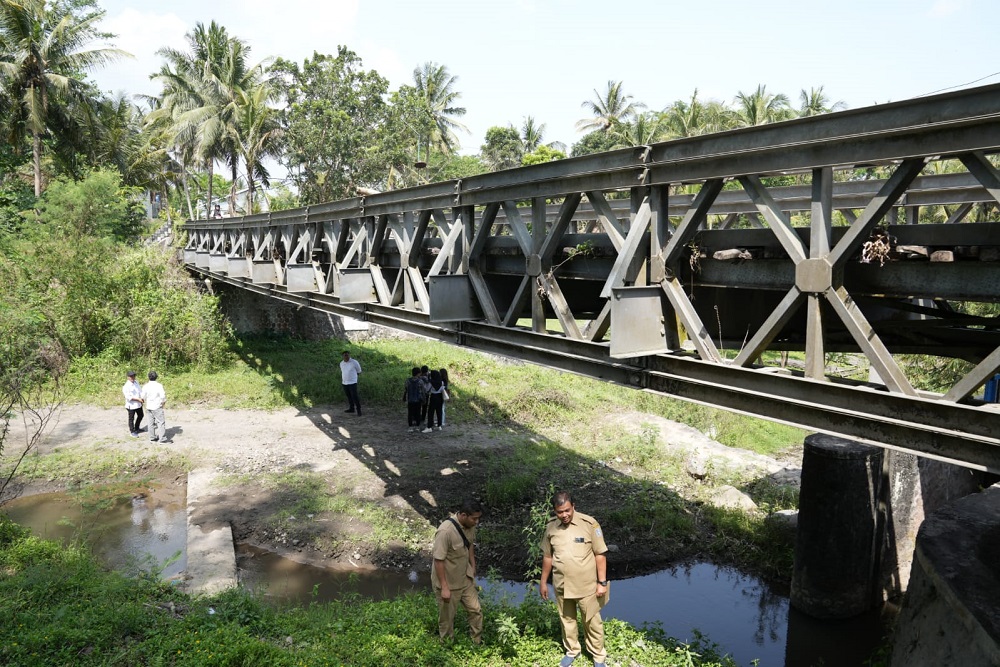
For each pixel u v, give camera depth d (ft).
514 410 53.11
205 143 111.24
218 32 118.73
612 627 21.66
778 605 28.30
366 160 116.26
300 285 35.91
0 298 54.85
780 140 12.67
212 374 60.64
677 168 14.93
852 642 25.82
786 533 32.22
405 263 26.86
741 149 13.38
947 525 17.60
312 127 113.19
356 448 43.32
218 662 17.49
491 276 26.25
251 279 48.70
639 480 39.58
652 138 124.16
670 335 16.17
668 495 37.29
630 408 56.44
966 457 10.69
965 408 10.58
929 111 10.50
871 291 13.26
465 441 45.42
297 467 39.58
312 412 52.01
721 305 18.65
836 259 12.03
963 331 16.51
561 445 45.65
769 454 50.75
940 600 15.57
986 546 16.34
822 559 26.89
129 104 114.93
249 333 76.23
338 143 112.88
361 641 19.63
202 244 71.87
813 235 12.47
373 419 50.37
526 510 34.91
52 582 22.62
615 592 28.55
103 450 40.83
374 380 59.31
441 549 19.03
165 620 20.30
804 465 27.86
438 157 167.73
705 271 15.88
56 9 100.53
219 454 41.22
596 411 54.80
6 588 21.91
